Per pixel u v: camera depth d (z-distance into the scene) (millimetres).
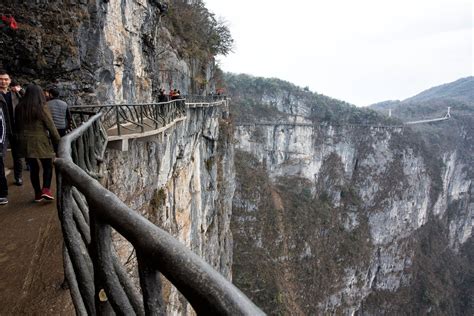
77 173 1597
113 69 12344
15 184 5141
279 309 43594
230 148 35594
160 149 11633
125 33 14609
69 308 2559
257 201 58938
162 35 23906
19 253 3119
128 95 15086
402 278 81562
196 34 34188
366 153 92125
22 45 9062
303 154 81938
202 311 733
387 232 86062
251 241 54031
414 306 77000
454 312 80812
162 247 885
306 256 62750
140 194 9688
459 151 125938
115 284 1281
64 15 10047
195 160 20734
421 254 89000
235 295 704
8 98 4852
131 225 1026
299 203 70812
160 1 19266
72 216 1835
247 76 105625
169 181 13500
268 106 92250
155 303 976
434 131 126750
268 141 77312
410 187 92875
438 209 104438
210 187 26062
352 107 106938
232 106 79250
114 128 10023
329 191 85250
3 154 4238
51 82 9797
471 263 102625
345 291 67750
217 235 28141
